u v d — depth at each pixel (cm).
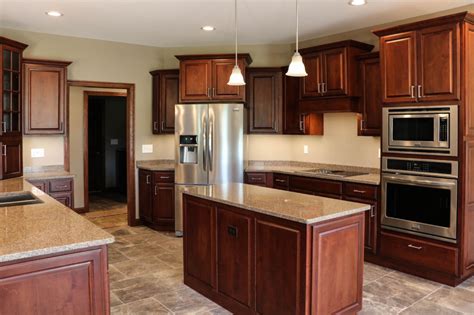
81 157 670
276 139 590
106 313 202
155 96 584
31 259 182
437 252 364
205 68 532
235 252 296
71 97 656
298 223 246
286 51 577
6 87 428
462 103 342
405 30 377
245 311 289
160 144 602
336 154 525
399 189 391
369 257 424
